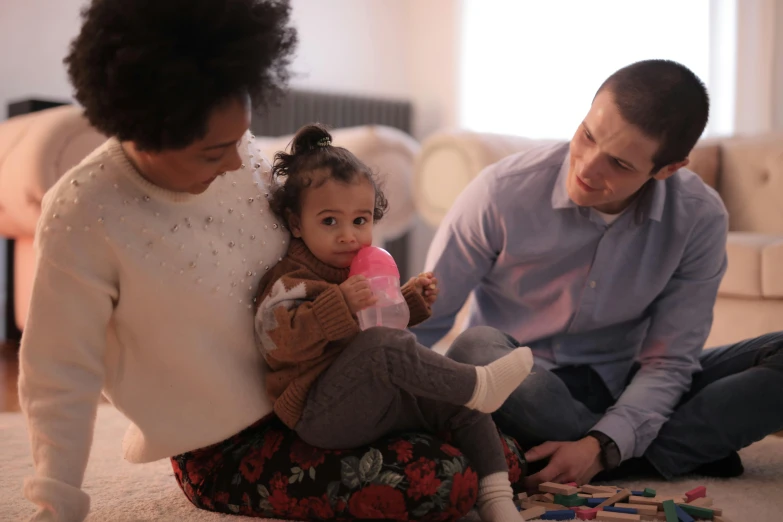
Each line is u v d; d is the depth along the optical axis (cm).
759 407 146
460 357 132
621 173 137
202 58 94
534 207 158
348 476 111
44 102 361
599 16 468
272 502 116
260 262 119
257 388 118
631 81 134
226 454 124
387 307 117
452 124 542
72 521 103
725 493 140
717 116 429
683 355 158
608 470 146
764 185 317
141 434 118
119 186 105
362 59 557
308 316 109
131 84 91
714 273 162
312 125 125
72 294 104
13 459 165
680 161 142
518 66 507
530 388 142
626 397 151
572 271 160
